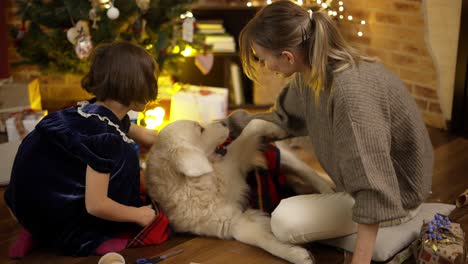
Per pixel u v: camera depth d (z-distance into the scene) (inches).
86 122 76.9
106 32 115.0
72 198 79.7
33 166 79.4
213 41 141.4
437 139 123.9
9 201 82.7
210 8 141.6
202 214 84.0
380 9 136.3
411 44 130.5
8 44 140.5
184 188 83.7
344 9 146.6
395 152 75.2
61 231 81.8
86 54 113.7
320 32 66.5
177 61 130.1
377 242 78.1
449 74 125.0
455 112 125.6
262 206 89.4
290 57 68.4
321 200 77.8
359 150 65.5
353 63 68.3
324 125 75.2
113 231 84.4
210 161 88.4
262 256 79.6
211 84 154.8
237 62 150.2
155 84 79.0
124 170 80.8
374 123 66.2
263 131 91.1
